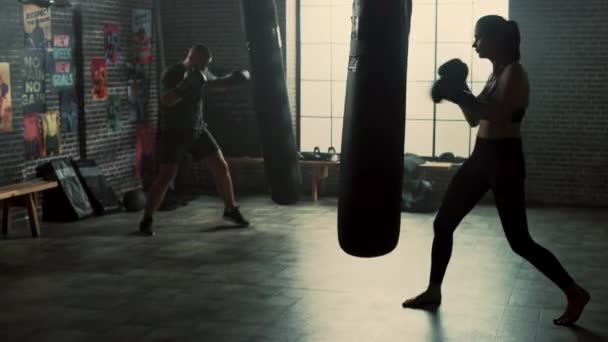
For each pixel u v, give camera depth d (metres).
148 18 9.59
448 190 4.73
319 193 9.52
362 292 5.22
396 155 2.77
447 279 5.54
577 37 8.55
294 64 9.70
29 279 5.59
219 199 9.16
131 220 7.89
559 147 8.76
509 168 4.41
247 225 7.54
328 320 4.61
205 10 9.73
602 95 8.55
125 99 9.20
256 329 4.45
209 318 4.66
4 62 7.22
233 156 9.68
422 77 9.30
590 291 5.25
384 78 2.68
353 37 2.74
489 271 5.77
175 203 8.59
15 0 7.34
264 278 5.59
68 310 4.83
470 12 9.03
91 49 8.52
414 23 9.23
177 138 7.10
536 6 8.62
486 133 4.49
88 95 8.51
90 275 5.70
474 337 4.30
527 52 8.71
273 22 3.48
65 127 8.23
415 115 9.40
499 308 4.84
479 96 4.55
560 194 8.82
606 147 8.60
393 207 2.82
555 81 8.67
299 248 6.57
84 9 8.37
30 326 4.52
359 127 2.73
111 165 8.98
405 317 4.66
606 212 8.31
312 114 9.83
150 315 4.72
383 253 2.85
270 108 3.55
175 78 7.10
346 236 2.86
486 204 8.79
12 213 7.49
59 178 7.86
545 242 6.84
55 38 8.02
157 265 6.00
